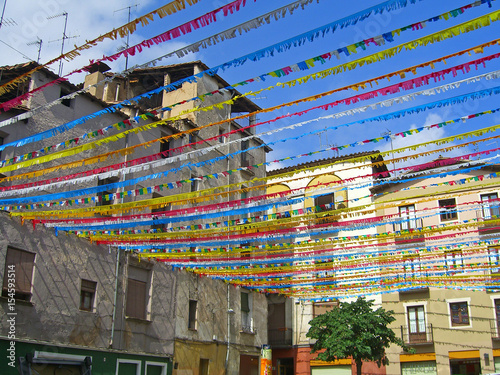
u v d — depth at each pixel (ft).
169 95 90.53
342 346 75.31
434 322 88.07
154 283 69.87
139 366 64.23
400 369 88.53
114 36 24.79
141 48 25.09
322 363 95.86
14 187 48.93
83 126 64.69
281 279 69.87
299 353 98.48
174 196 43.70
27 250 54.13
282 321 102.42
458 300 87.45
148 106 94.53
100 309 61.21
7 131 55.93
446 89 27.68
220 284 83.51
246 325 88.58
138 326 66.03
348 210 47.65
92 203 63.21
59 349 54.54
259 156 101.30
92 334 59.47
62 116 62.39
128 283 66.54
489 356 82.43
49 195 40.93
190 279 76.84
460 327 86.07
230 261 60.95
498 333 83.15
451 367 85.15
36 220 51.29
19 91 60.18
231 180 90.74
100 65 88.02
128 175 68.49
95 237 57.26
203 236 58.34
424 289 90.43
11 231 52.85
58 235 57.98
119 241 58.75
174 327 71.61
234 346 83.10
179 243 55.62
